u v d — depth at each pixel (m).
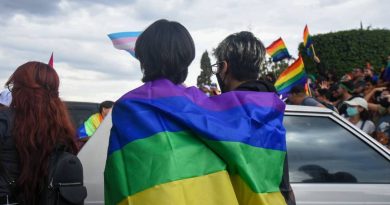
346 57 14.42
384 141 6.54
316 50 14.95
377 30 14.39
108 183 1.79
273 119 1.89
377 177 3.70
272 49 8.95
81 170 2.39
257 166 1.78
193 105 1.81
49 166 2.33
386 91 7.32
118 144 1.78
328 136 3.73
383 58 14.22
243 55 2.36
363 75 9.16
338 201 3.49
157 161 1.68
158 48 1.93
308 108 3.79
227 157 1.74
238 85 2.40
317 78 12.32
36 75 2.45
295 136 3.63
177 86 1.88
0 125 2.34
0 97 4.34
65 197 2.30
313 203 3.43
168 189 1.64
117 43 5.55
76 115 8.38
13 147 2.33
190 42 1.99
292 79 6.45
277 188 1.85
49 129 2.37
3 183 2.29
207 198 1.69
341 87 8.27
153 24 1.99
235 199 1.71
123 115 1.80
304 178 3.49
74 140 2.49
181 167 1.68
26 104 2.37
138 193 1.67
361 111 6.65
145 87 1.86
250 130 1.80
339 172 3.61
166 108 1.76
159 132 1.73
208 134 1.73
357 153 3.74
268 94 1.93
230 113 1.85
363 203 3.56
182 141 1.74
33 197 2.33
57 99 2.47
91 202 3.08
